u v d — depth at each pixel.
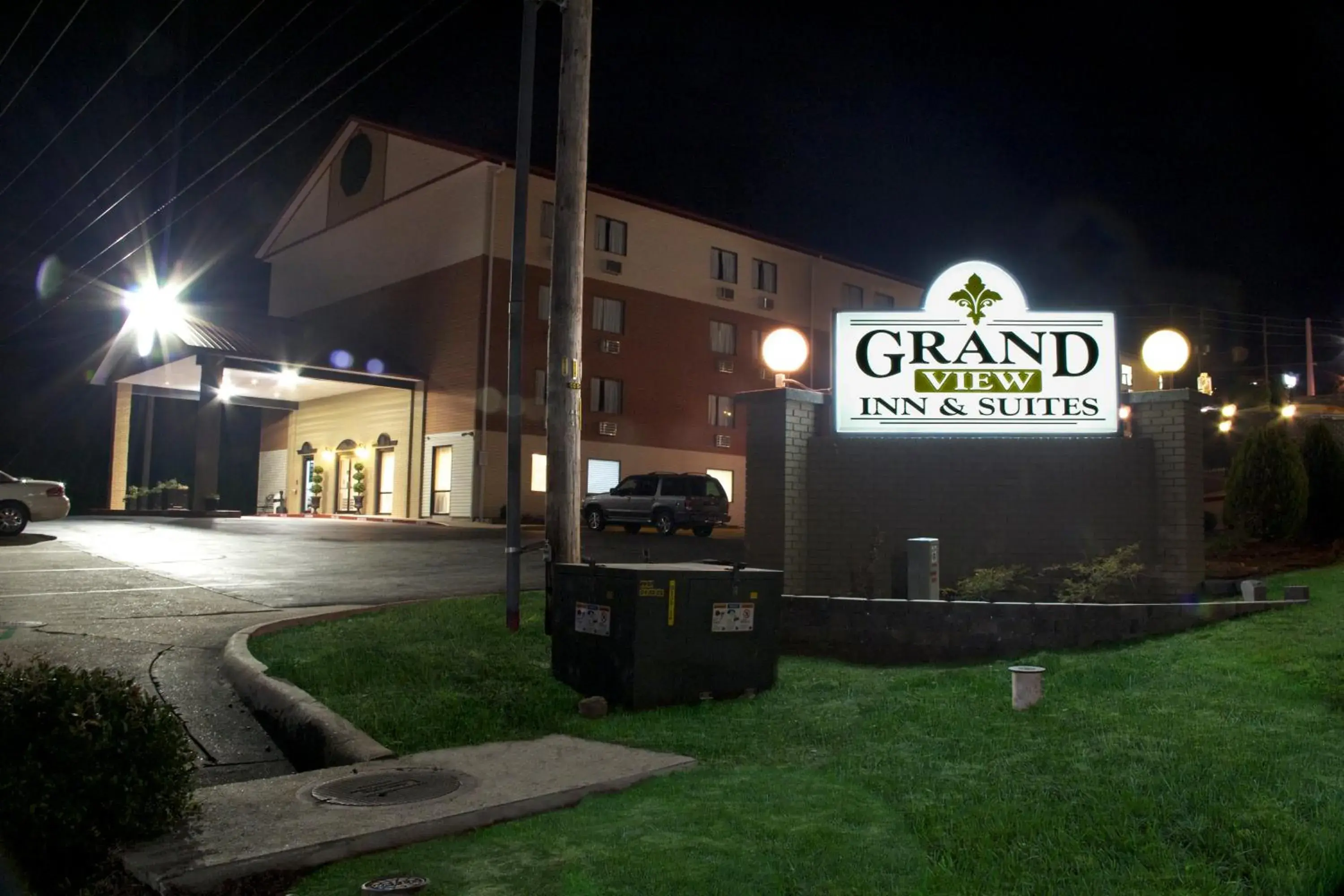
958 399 12.13
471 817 4.99
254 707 7.71
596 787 5.50
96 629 10.07
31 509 20.47
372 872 4.31
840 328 12.43
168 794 4.72
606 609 7.75
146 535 21.77
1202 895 3.68
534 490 33.25
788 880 3.95
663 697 7.57
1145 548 11.48
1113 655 8.20
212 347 30.25
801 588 12.23
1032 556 11.81
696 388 38.50
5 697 4.52
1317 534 14.89
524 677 8.23
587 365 35.34
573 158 10.22
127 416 31.11
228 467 41.62
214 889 4.25
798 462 12.40
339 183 39.78
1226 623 8.73
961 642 9.27
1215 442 27.61
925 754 5.81
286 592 13.30
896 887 3.87
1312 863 3.90
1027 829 4.39
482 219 32.97
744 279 40.50
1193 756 5.21
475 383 32.22
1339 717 5.82
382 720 7.00
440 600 11.98
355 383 33.12
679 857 4.24
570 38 10.31
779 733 6.68
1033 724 6.24
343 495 37.47
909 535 12.12
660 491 28.64
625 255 36.81
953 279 12.27
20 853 4.38
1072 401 11.91
